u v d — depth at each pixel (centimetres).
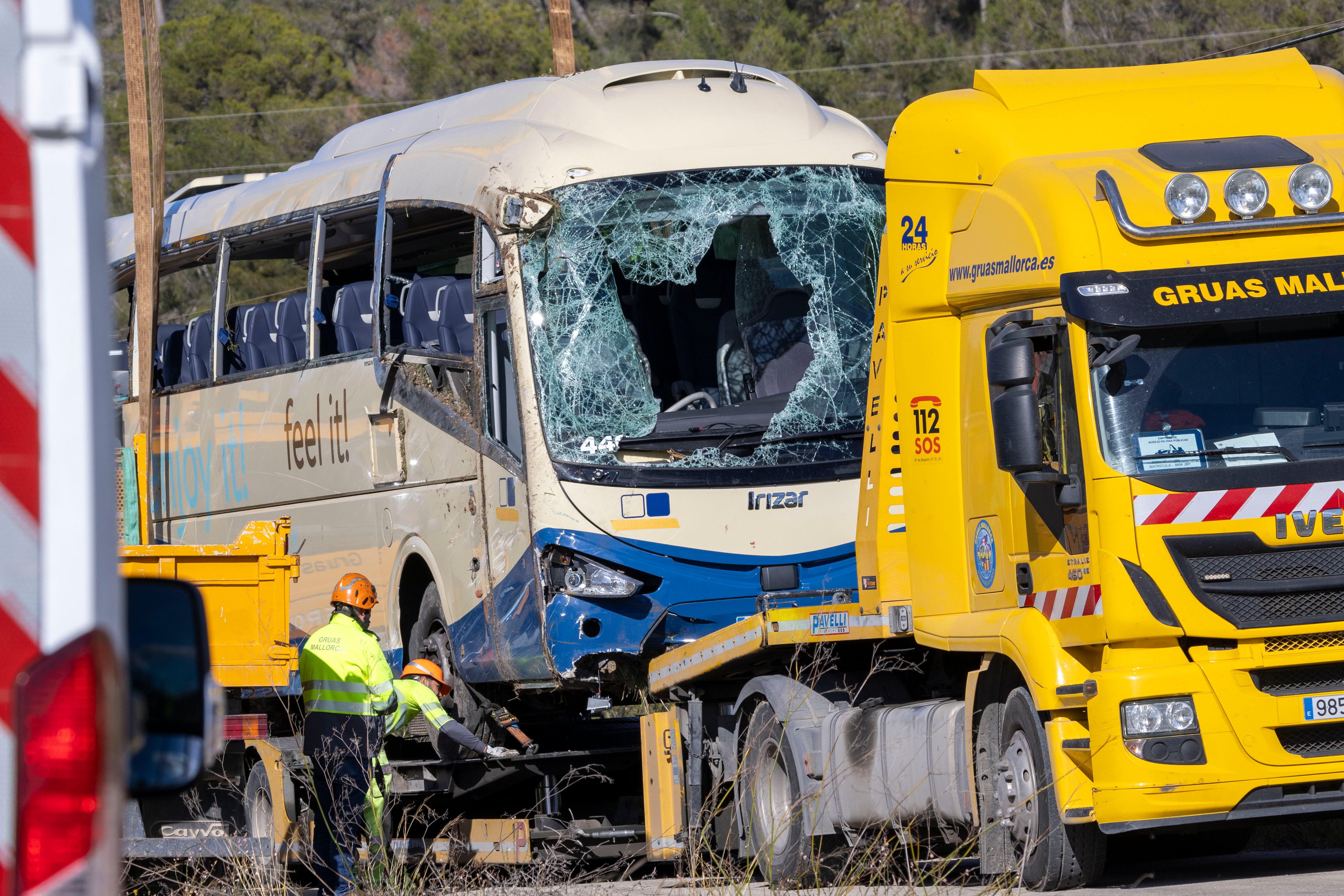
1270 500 2956
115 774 1023
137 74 6341
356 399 5166
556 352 4356
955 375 3428
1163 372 3002
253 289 7506
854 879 3341
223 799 4597
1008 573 3238
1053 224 3064
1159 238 3019
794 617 3638
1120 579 2927
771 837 3516
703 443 4391
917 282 3503
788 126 4741
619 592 4259
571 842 4138
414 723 4716
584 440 4319
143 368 6316
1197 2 13675
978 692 3316
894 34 14962
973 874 3659
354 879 3950
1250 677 2938
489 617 4500
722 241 4556
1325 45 12300
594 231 4434
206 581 4538
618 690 4400
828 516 4447
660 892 3628
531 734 5012
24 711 997
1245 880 3167
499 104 4941
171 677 1191
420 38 17150
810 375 4547
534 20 17212
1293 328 3041
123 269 6894
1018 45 14512
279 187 5988
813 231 4634
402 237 5156
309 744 4119
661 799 3919
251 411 5747
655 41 18800
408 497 4909
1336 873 3219
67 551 1023
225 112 17000
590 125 4609
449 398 4731
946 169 3431
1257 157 3127
